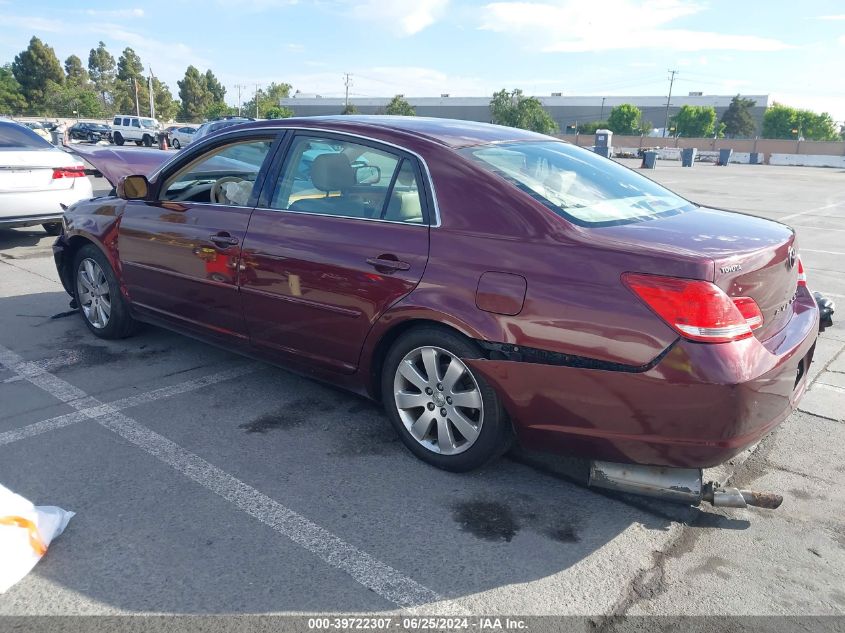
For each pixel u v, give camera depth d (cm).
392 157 328
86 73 12025
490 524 282
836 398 418
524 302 273
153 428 363
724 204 1555
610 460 278
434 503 297
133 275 452
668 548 269
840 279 746
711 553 266
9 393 406
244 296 379
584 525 283
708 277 245
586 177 336
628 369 254
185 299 419
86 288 503
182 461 329
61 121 7119
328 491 305
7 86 9425
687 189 1991
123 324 487
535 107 8794
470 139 337
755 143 7044
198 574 247
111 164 959
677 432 254
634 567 257
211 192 418
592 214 294
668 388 249
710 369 242
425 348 311
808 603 238
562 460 337
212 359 469
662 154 5238
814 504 301
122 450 338
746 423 251
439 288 296
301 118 377
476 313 286
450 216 302
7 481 306
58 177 795
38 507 271
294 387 423
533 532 278
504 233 286
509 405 286
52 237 916
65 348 485
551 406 276
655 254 254
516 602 237
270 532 273
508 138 357
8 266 736
